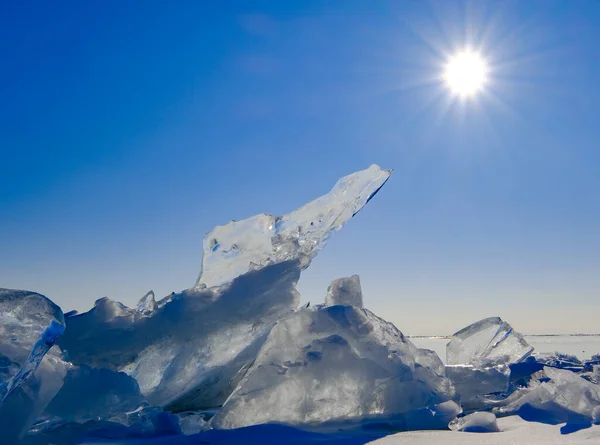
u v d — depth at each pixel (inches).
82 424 100.1
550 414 109.7
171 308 128.6
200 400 136.3
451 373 135.9
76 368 104.5
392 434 95.1
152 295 142.3
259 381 106.4
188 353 130.0
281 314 135.1
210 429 101.7
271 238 153.3
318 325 114.4
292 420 105.7
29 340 91.0
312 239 147.0
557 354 221.5
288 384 107.4
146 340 127.5
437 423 103.3
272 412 105.5
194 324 129.1
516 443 84.4
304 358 109.6
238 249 156.9
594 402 109.9
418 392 109.9
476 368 137.9
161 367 129.0
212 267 156.0
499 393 136.6
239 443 89.0
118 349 126.3
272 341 111.9
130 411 106.5
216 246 159.0
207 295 131.0
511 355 164.6
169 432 99.3
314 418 106.6
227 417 102.7
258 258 152.6
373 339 114.4
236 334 132.9
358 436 94.3
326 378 109.0
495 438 89.4
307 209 156.0
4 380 84.8
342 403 108.3
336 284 143.9
